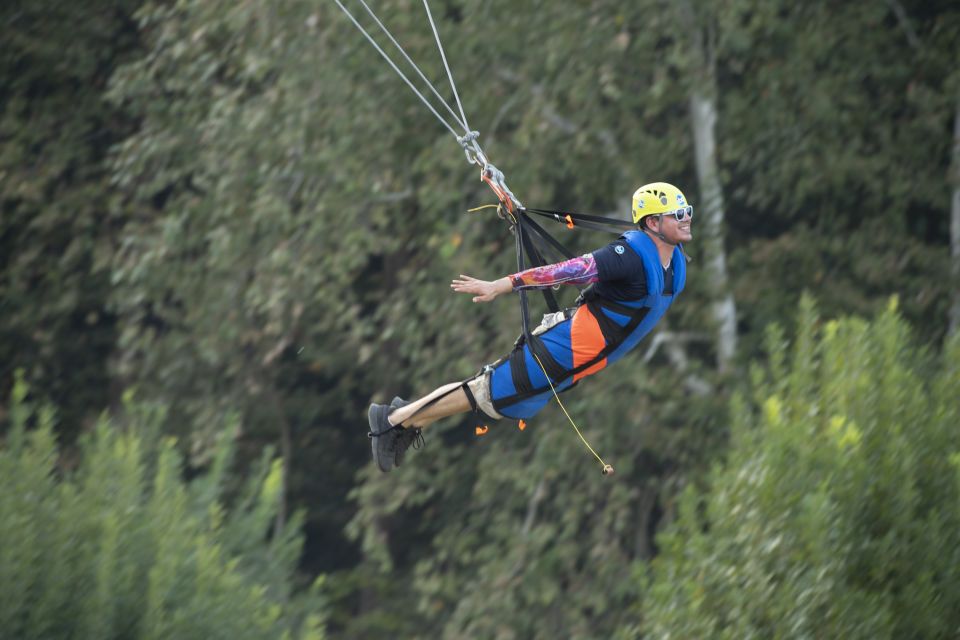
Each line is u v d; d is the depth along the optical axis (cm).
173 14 4872
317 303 5294
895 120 5053
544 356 2105
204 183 4784
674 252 2111
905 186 4719
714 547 2802
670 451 4697
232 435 3375
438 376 4741
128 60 5719
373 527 4822
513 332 4512
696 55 4531
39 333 5566
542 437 4656
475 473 5341
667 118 5134
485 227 4762
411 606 6284
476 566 5647
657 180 4622
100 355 6347
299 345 5709
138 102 4988
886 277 4706
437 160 4500
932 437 2683
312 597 3325
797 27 4684
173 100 5212
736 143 4697
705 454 4578
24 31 5509
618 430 4684
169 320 5181
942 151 4962
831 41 4612
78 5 5531
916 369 2997
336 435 6619
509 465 4791
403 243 5088
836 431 2603
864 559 2558
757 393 3017
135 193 5603
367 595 6419
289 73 4475
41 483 2848
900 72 4772
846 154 4666
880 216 4841
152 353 5097
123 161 4878
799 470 2630
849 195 4938
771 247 4797
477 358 4566
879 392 2702
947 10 5019
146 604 2770
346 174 4500
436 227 4578
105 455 2959
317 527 6881
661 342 4828
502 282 2002
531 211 2288
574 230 4709
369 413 2231
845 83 4731
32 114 5603
